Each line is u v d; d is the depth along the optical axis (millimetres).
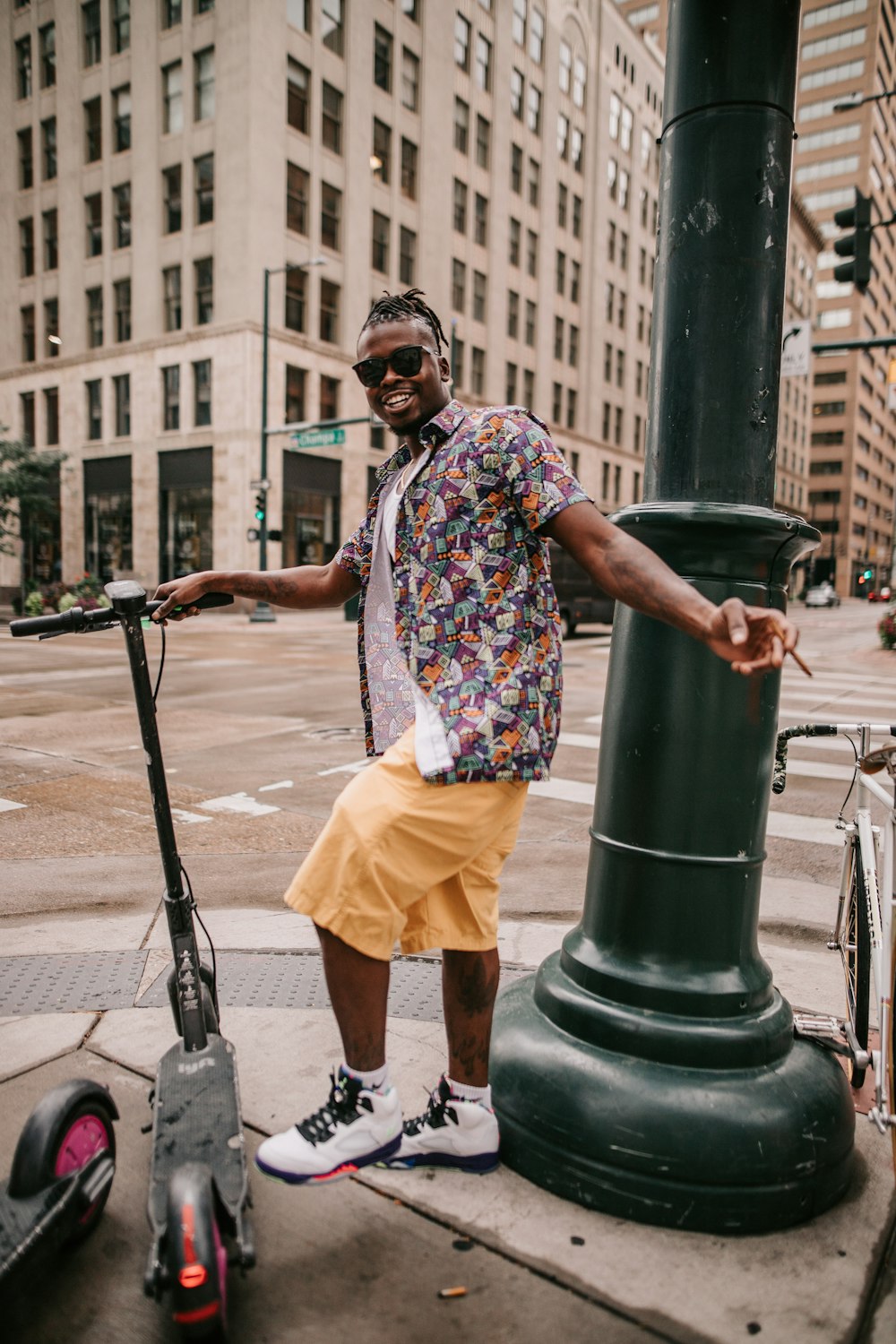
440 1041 2654
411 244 35281
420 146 34906
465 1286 1729
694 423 2072
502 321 39625
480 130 37969
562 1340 1610
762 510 2006
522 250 40875
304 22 30250
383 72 33375
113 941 3498
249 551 30516
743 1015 2057
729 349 2047
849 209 11242
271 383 30297
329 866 1768
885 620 20266
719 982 2053
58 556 36406
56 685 11531
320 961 3283
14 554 33062
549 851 4945
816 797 6305
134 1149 2127
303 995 2980
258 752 7422
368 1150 1866
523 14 39406
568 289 44625
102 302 33844
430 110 34969
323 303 32281
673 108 2098
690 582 2008
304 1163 1834
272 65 29172
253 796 5961
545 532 1730
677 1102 1928
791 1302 1706
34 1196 1635
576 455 46031
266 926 3672
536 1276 1761
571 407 45906
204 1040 1943
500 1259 1804
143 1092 2369
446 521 1767
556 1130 1993
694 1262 1810
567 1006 2162
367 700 2080
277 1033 2691
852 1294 1730
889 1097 1910
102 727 8477
